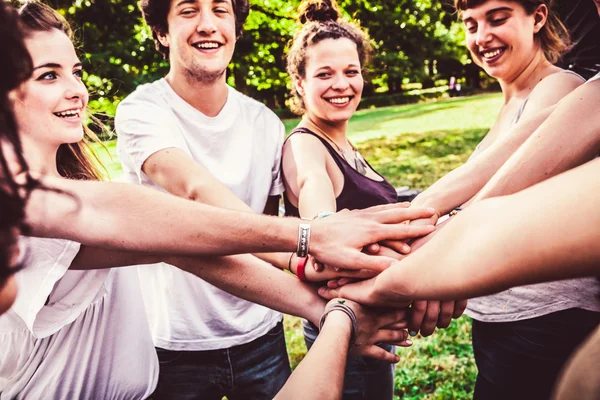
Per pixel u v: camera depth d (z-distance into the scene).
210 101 2.06
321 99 2.22
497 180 1.48
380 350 1.60
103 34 11.38
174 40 1.98
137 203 1.40
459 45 25.88
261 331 2.13
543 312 1.68
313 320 1.71
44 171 1.44
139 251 1.41
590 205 0.74
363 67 2.39
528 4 1.97
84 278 1.50
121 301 1.61
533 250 0.79
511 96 2.13
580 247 0.74
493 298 1.79
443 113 18.34
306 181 2.02
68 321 1.47
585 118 1.42
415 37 20.05
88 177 1.75
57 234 1.33
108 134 2.04
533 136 1.48
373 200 2.23
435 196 1.80
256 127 2.19
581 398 0.60
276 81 15.13
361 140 13.47
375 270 1.58
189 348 2.04
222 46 2.01
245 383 2.14
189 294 2.02
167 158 1.84
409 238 1.71
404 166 9.40
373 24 16.50
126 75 11.03
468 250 0.92
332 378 1.13
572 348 1.66
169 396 2.10
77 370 1.54
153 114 1.94
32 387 1.49
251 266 1.72
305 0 2.45
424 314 1.66
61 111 1.49
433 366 3.37
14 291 0.96
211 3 1.97
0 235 0.90
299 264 1.74
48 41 1.46
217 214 1.47
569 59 2.84
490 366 1.87
